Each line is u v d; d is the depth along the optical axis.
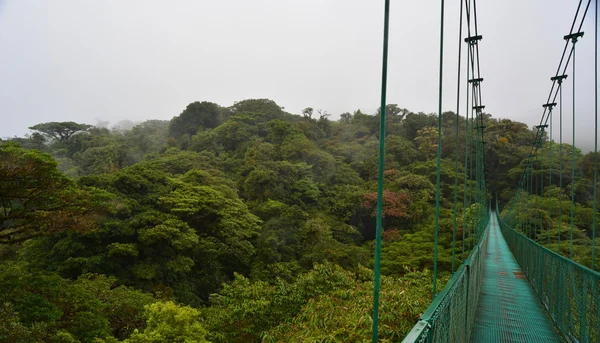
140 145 46.69
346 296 5.50
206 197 19.16
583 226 15.80
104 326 8.98
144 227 16.23
